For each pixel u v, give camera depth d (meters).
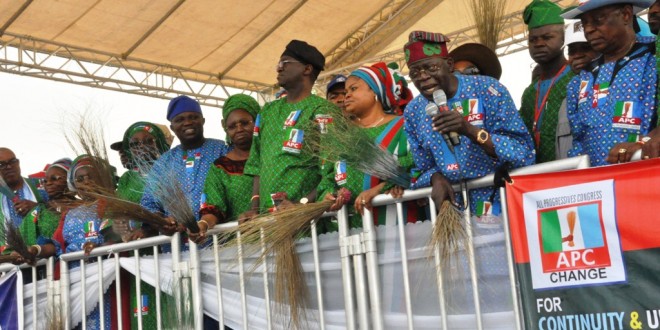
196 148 5.22
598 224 3.10
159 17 11.53
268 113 4.57
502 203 3.39
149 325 5.02
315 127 4.29
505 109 3.50
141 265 4.88
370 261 3.86
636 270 3.00
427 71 3.53
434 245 3.51
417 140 3.74
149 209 5.01
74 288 5.27
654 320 2.95
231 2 11.41
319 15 12.41
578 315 3.14
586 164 3.22
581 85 3.55
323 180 4.20
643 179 3.01
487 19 4.51
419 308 3.69
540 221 3.26
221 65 13.24
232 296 4.45
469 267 3.49
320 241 4.11
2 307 5.58
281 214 4.04
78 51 12.22
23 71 11.95
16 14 11.02
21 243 5.30
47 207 5.71
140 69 12.91
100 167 4.85
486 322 3.46
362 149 3.71
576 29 3.98
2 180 5.89
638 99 3.29
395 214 3.87
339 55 13.84
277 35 12.65
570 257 3.17
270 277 4.22
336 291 4.06
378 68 4.25
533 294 3.27
